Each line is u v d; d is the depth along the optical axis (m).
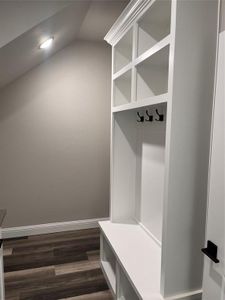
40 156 2.89
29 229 2.94
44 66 2.77
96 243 2.78
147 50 1.60
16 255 2.50
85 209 3.15
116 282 1.78
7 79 2.51
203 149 1.32
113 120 2.25
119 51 2.22
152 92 1.79
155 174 1.94
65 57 2.84
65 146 2.97
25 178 2.88
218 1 1.15
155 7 1.48
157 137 1.90
